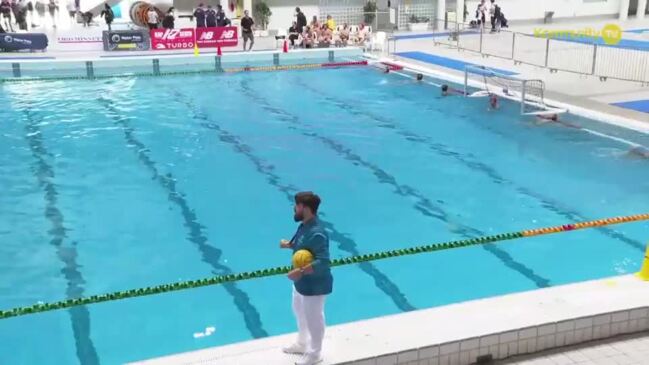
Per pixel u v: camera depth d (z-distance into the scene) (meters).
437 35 25.89
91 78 17.42
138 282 6.39
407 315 4.57
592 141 10.91
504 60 18.67
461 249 7.05
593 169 9.55
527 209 8.14
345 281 6.39
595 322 4.52
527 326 4.36
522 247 7.09
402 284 6.33
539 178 9.23
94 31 21.95
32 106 13.91
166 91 15.66
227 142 11.20
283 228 7.67
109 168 9.80
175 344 5.36
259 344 4.30
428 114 13.10
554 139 11.10
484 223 7.75
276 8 27.33
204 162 10.10
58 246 7.18
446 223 7.77
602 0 32.47
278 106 13.99
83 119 12.76
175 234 7.50
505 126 12.02
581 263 6.71
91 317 5.76
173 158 10.30
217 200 8.54
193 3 25.75
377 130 11.93
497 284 6.31
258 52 20.78
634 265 6.64
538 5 31.16
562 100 13.16
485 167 9.74
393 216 7.99
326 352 4.12
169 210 8.20
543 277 6.43
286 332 5.53
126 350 5.28
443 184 9.07
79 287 6.30
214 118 12.91
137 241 7.32
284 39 22.53
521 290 6.18
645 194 8.55
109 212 8.13
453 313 4.57
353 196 8.66
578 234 7.37
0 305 5.96
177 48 22.16
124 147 10.88
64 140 11.29
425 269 6.62
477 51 20.55
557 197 8.51
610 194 8.57
